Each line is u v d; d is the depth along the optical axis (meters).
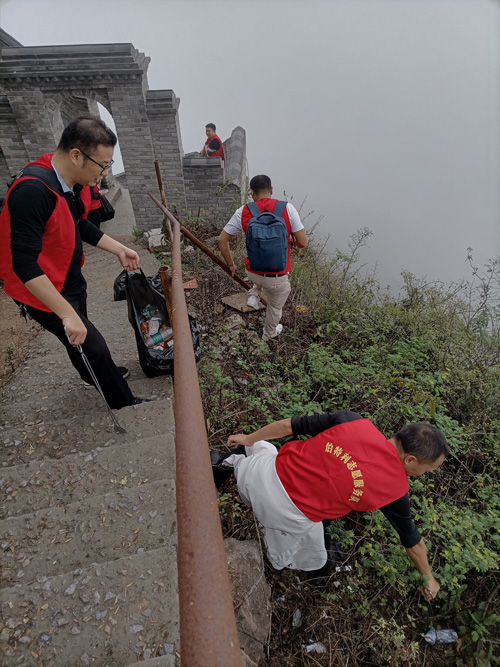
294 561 2.48
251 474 2.38
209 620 0.54
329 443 2.18
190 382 1.02
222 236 4.28
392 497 2.12
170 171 7.52
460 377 4.21
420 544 2.28
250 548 2.48
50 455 2.71
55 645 1.66
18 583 1.92
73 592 1.81
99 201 4.97
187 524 0.66
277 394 3.81
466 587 2.68
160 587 1.83
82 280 2.73
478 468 3.63
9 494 2.37
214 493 0.73
